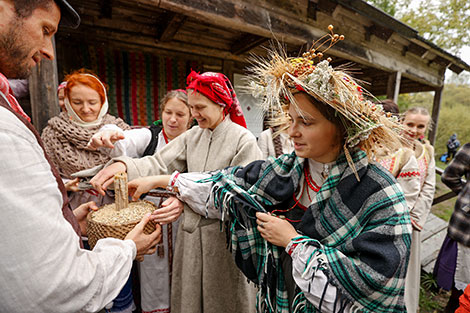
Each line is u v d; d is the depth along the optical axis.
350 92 0.71
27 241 0.47
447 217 4.57
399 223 0.70
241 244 1.00
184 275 1.32
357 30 3.48
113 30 3.29
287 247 0.78
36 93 1.76
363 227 0.73
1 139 0.48
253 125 4.46
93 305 0.58
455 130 12.93
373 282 0.66
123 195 0.94
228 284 1.34
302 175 0.92
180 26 3.03
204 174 1.12
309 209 0.82
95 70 3.29
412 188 1.69
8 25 0.56
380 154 0.84
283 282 0.91
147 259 1.46
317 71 0.68
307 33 2.97
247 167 1.05
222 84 1.20
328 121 0.75
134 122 3.58
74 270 0.54
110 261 0.64
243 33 3.54
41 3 0.59
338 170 0.80
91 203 1.03
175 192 1.09
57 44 3.05
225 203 0.98
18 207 0.47
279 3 2.68
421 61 4.75
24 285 0.47
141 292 1.54
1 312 0.48
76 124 1.39
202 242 1.28
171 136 1.57
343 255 0.72
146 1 1.98
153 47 3.64
